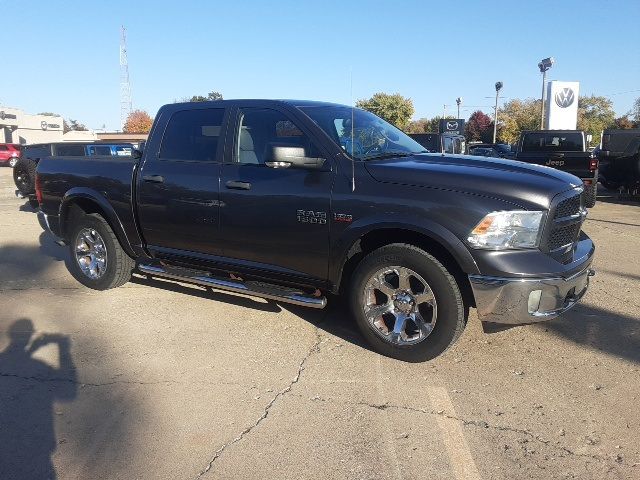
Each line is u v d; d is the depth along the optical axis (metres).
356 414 3.38
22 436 3.15
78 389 3.71
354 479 2.78
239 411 3.42
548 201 3.62
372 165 4.05
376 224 3.88
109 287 5.83
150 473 2.83
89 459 2.94
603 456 2.95
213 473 2.82
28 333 4.70
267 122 4.59
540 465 2.88
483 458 2.94
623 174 14.79
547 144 13.88
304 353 4.27
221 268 4.88
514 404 3.49
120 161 5.44
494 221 3.58
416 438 3.12
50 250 8.14
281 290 4.53
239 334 4.66
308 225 4.21
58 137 75.88
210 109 4.95
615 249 8.09
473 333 4.61
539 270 3.57
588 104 76.94
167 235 5.12
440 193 3.73
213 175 4.72
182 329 4.78
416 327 3.98
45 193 6.07
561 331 4.68
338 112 4.77
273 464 2.89
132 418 3.34
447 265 3.83
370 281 4.08
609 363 4.07
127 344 4.46
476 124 76.50
